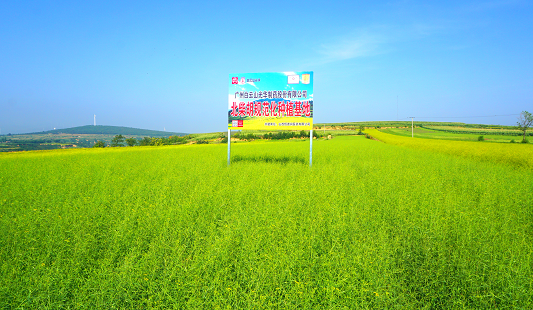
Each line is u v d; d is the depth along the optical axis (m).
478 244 4.35
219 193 7.85
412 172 11.66
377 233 4.99
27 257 4.25
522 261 3.84
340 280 3.33
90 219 5.85
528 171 12.52
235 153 24.30
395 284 3.44
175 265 3.81
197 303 3.12
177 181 9.97
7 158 24.72
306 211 6.21
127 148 44.25
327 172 11.83
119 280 3.51
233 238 4.68
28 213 6.06
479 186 8.75
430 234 4.92
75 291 3.41
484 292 3.39
